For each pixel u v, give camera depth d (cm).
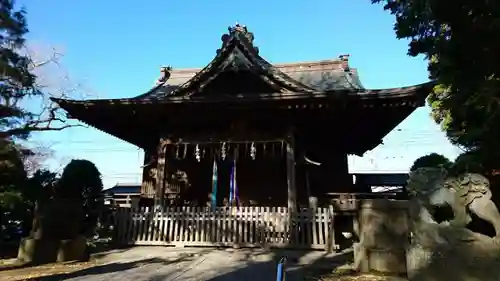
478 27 709
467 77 764
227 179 1429
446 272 525
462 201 556
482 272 505
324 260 819
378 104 1027
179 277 647
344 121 1206
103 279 635
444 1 743
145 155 1611
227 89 1252
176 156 1333
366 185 2186
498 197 797
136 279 633
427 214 572
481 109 755
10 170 1284
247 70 1188
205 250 964
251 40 1392
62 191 1265
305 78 1599
